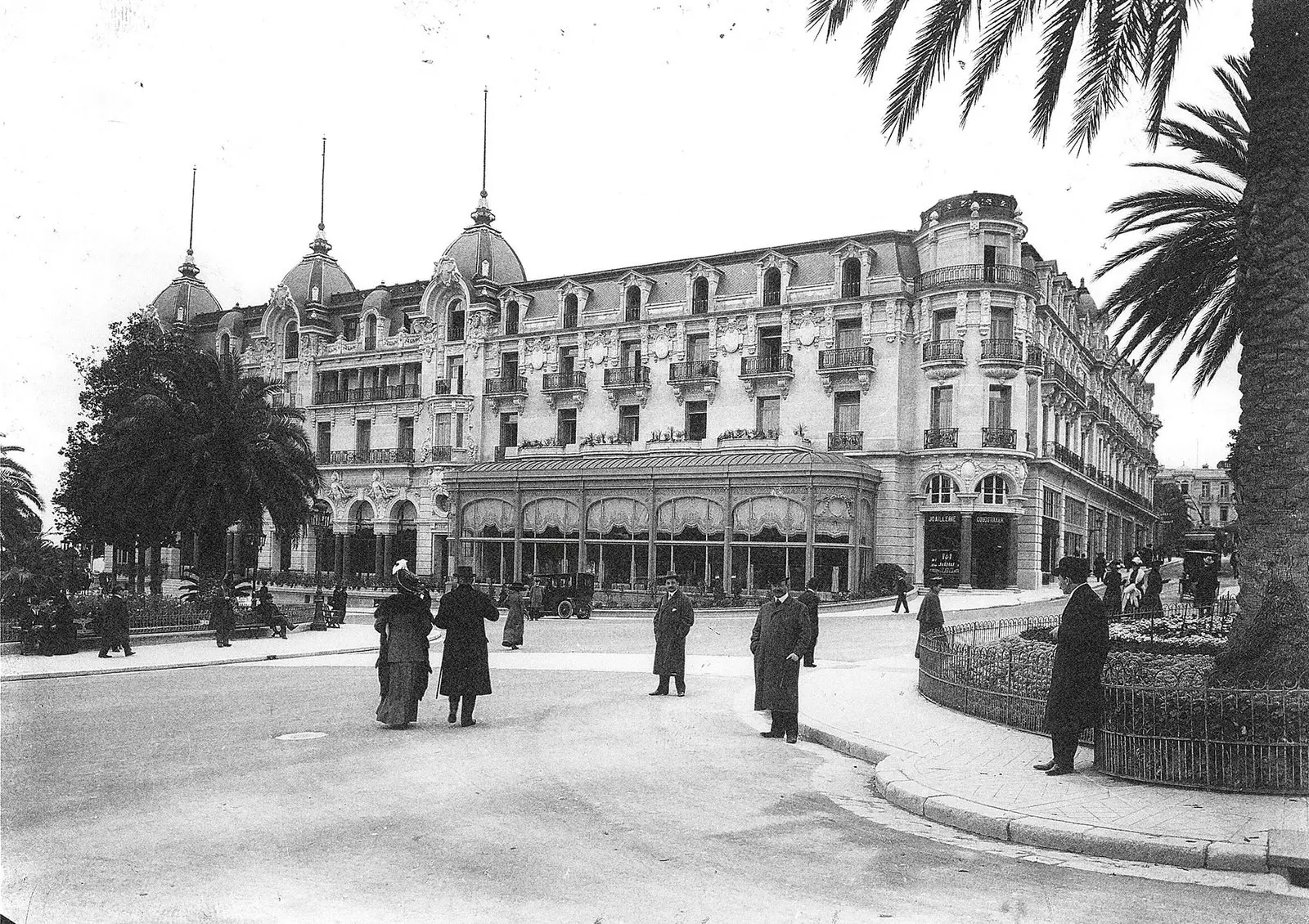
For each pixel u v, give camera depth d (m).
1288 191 10.15
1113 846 6.98
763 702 11.73
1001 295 45.34
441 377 60.50
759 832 7.48
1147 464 95.31
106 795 8.38
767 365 50.53
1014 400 45.31
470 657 12.16
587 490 48.12
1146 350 22.17
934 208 47.00
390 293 65.00
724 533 44.38
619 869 6.45
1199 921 5.68
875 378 47.31
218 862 6.52
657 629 15.38
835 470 42.78
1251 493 10.20
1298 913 5.83
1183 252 18.45
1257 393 10.25
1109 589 23.14
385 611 12.18
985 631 22.00
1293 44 10.09
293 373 67.25
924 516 46.34
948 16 11.41
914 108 11.90
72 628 21.16
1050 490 49.97
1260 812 7.68
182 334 40.28
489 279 60.59
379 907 5.67
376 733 11.59
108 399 36.22
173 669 19.22
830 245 50.00
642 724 12.46
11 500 28.70
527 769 9.59
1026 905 5.89
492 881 6.15
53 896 5.81
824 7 10.58
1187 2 11.99
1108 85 12.27
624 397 53.88
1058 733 9.14
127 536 38.84
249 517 34.56
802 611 11.75
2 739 11.06
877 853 7.00
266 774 9.23
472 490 51.75
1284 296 10.12
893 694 14.80
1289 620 9.73
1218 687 9.39
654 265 54.47
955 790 8.47
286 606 36.78
